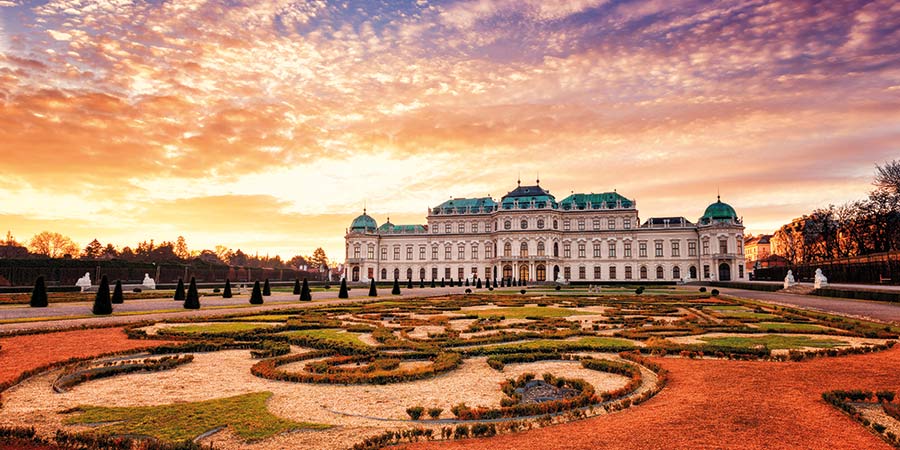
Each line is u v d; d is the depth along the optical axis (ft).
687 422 40.93
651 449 35.37
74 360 65.16
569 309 148.36
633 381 52.65
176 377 58.34
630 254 458.91
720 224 428.97
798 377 55.98
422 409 43.73
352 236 508.94
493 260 468.75
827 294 195.93
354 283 448.65
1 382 53.26
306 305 163.32
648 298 196.85
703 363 64.23
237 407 45.42
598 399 46.65
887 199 317.63
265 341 81.71
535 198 469.98
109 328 98.37
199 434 38.86
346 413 44.80
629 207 466.29
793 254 494.18
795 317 116.67
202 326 102.17
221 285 355.77
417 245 507.71
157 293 228.02
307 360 69.56
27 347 75.61
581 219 473.67
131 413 43.73
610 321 111.04
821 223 399.65
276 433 39.27
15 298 183.42
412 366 65.41
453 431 39.99
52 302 174.09
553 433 38.91
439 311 140.15
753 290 278.05
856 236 368.48
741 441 36.76
